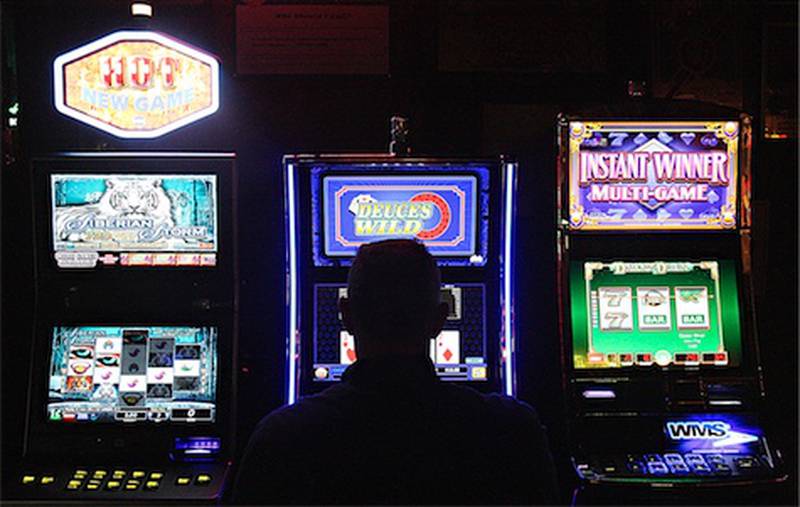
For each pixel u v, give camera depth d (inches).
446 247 147.3
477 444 83.4
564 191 151.3
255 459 83.4
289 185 145.5
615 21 183.0
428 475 82.0
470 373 146.5
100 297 149.9
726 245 153.5
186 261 149.5
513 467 84.4
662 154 151.7
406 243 90.7
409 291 86.2
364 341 86.8
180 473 143.5
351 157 145.3
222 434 146.5
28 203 183.6
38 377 147.7
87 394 147.4
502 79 182.4
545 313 171.9
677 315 151.9
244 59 182.1
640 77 183.5
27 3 181.8
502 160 144.6
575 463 143.0
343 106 183.3
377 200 146.7
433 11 181.8
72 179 148.9
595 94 182.9
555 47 182.2
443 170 145.7
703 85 184.1
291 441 82.4
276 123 183.5
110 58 159.2
